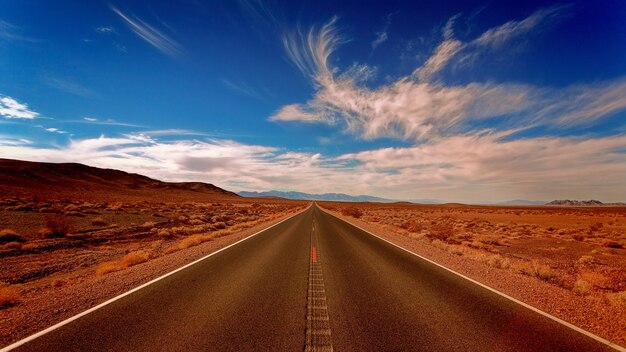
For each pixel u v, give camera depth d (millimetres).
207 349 4082
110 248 15891
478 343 4391
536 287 7793
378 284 7680
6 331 4660
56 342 4273
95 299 6258
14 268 11055
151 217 31969
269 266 9812
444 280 8227
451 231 22328
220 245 14867
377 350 4117
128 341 4309
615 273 10906
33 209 27562
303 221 33656
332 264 10289
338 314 5473
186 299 6262
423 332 4742
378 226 29953
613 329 5031
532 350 4219
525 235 25469
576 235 24125
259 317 5273
